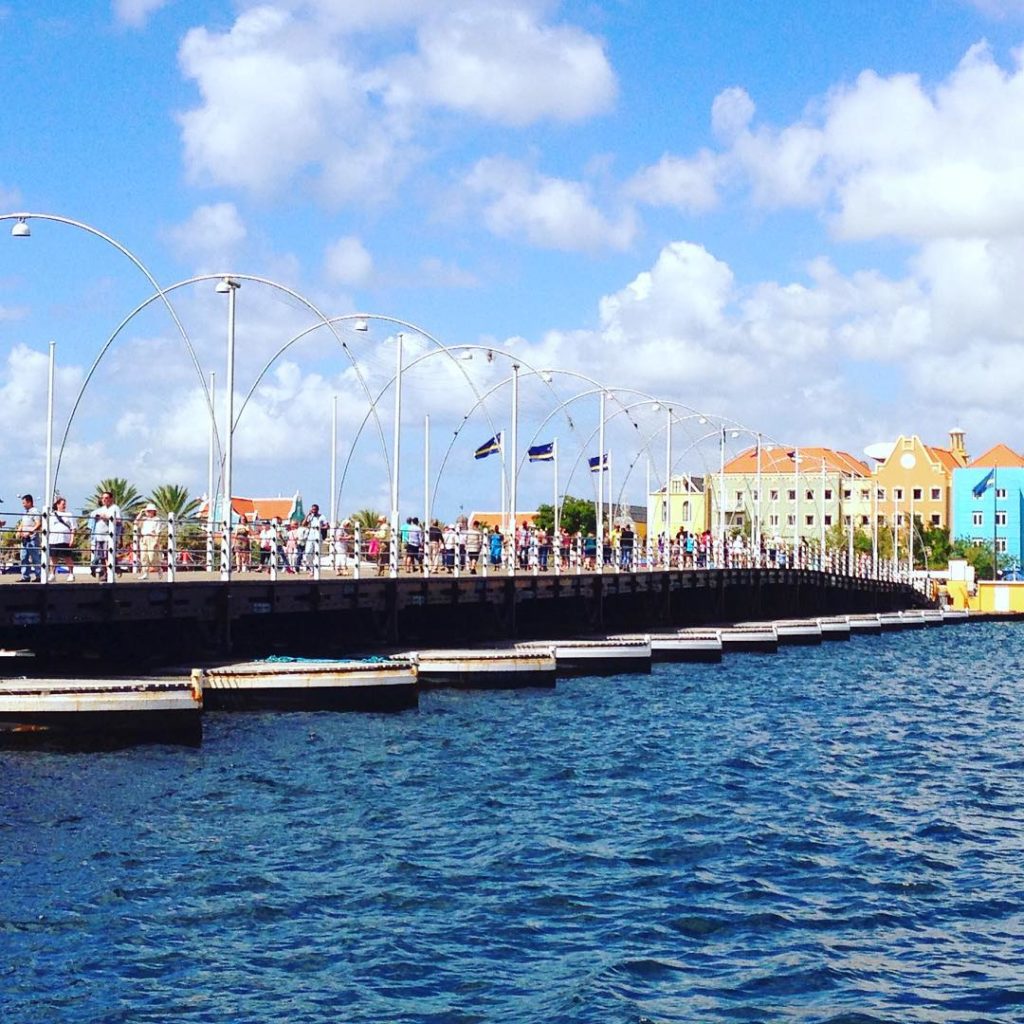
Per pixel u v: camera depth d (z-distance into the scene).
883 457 196.62
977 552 179.00
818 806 30.58
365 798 29.72
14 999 17.64
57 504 43.69
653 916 21.50
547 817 28.55
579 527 157.50
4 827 25.61
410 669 42.41
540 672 51.22
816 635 92.12
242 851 24.72
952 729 46.34
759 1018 17.53
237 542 52.59
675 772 34.81
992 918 21.77
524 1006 17.81
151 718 33.97
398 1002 17.86
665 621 83.50
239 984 18.34
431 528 66.00
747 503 190.62
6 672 41.72
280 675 41.00
